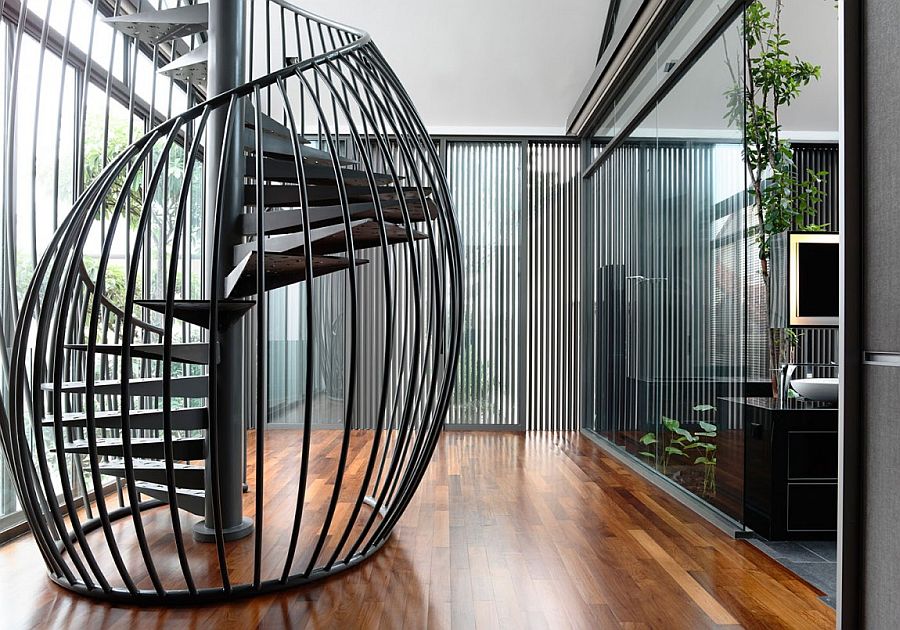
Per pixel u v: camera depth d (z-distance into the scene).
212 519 3.35
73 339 3.35
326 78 2.79
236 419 3.41
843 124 1.89
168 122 2.60
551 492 4.24
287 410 6.85
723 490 3.50
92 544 3.23
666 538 3.29
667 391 4.34
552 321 6.87
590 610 2.43
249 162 3.62
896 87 1.74
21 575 2.83
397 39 6.04
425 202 2.95
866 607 1.84
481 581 2.71
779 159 3.97
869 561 1.83
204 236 3.78
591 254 6.59
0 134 3.37
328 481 4.52
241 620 2.36
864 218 1.87
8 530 3.29
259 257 2.42
